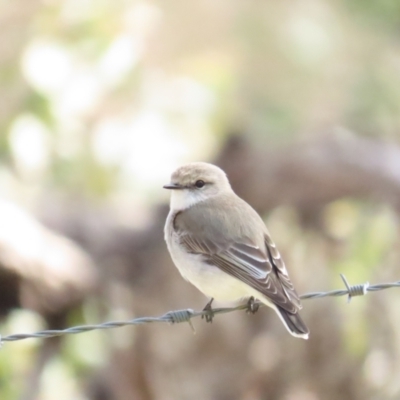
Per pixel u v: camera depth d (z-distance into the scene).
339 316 15.34
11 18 14.11
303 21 14.38
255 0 14.26
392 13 14.70
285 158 15.20
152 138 15.16
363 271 15.67
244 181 15.39
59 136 14.50
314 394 15.32
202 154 15.59
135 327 14.91
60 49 14.23
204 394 15.14
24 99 14.17
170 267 15.02
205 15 14.30
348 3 14.60
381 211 15.92
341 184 15.29
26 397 13.81
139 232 15.01
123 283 14.77
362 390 15.32
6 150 14.30
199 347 15.24
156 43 14.55
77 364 14.30
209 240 9.27
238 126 15.24
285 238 16.00
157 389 14.99
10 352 13.61
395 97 14.86
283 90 14.68
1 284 13.10
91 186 14.88
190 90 14.99
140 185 15.30
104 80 14.41
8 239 12.88
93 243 14.52
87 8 14.34
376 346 15.33
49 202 14.42
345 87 14.73
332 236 16.05
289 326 8.38
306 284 15.72
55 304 13.61
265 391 15.44
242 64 14.61
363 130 15.39
